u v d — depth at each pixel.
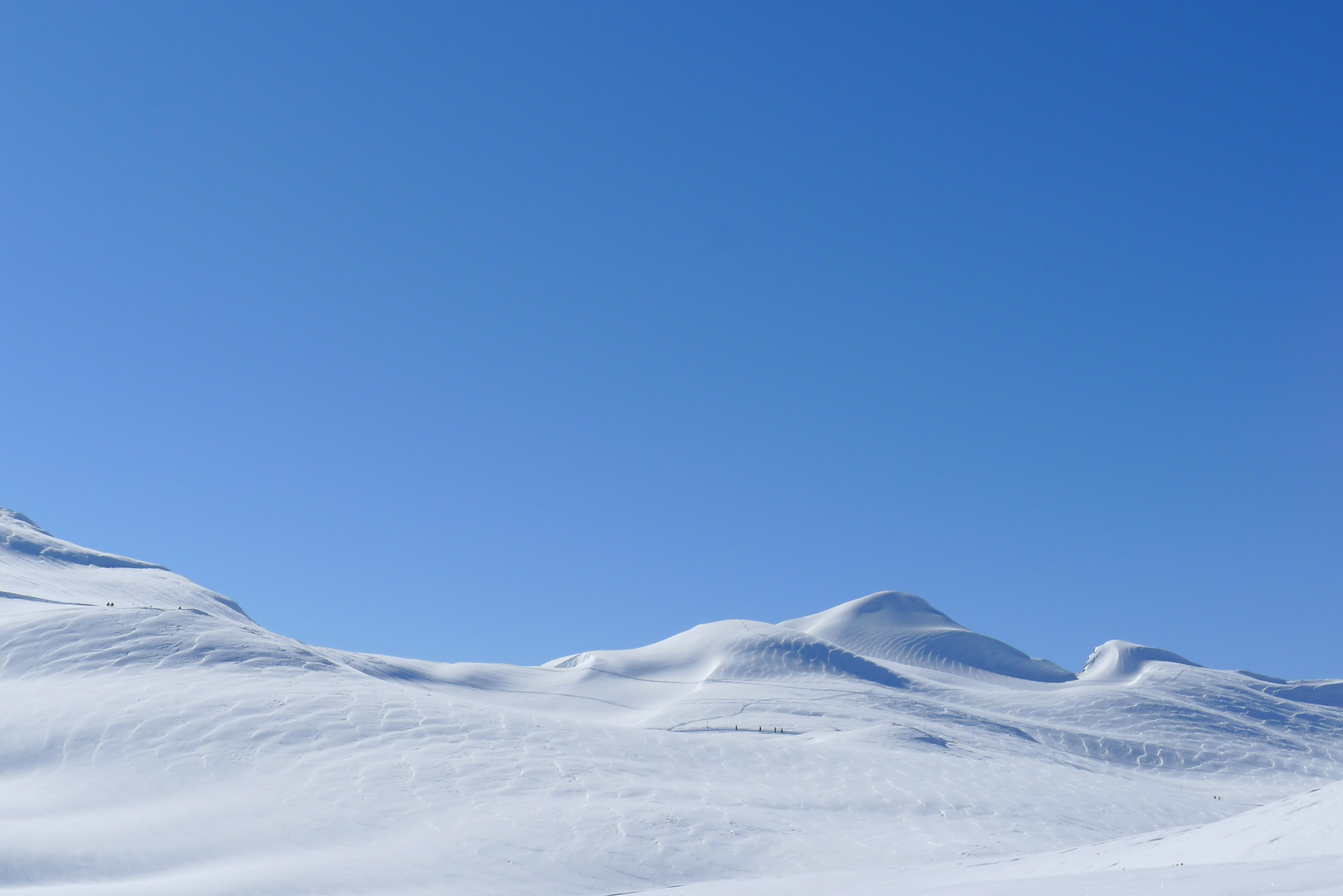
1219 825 21.06
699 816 41.69
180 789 40.47
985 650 198.25
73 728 45.38
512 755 48.34
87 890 29.94
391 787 42.09
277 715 49.03
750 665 154.12
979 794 54.22
